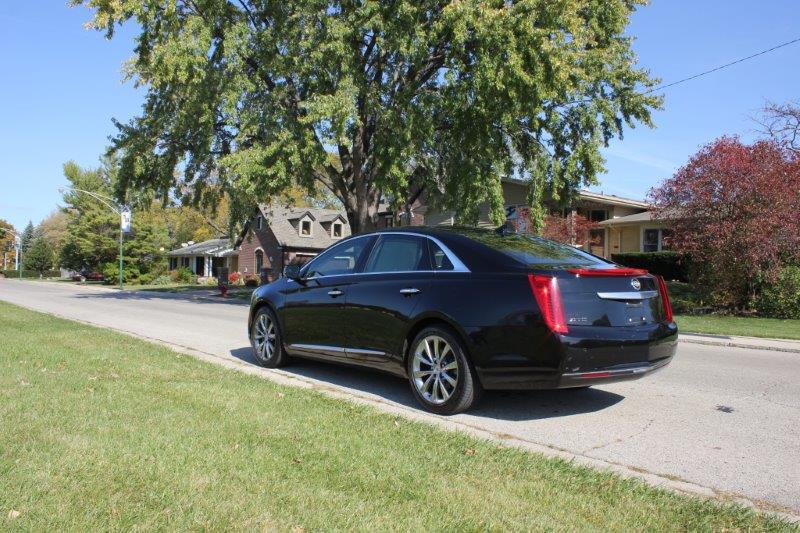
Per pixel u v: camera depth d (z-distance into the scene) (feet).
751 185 57.26
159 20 59.98
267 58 60.70
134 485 11.10
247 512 10.15
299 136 57.57
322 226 163.73
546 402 20.25
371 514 10.23
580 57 56.54
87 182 178.81
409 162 69.51
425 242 20.04
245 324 45.34
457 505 10.71
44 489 10.78
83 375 20.89
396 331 19.63
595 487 11.94
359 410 17.22
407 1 54.08
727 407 20.03
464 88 55.83
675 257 90.48
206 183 77.97
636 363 17.31
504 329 16.87
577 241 93.40
